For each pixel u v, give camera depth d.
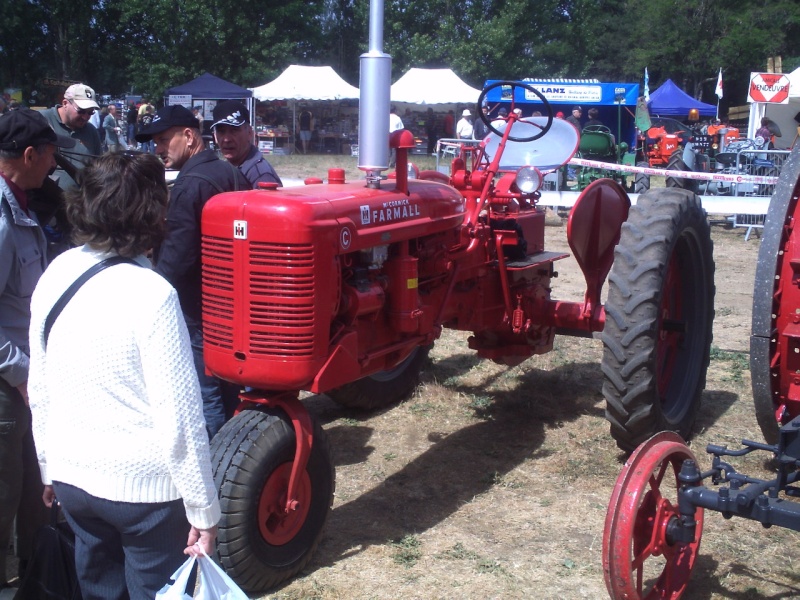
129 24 42.50
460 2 38.38
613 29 49.84
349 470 4.59
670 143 16.30
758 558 3.68
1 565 3.33
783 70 44.66
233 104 4.58
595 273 5.00
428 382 5.82
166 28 36.53
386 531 3.91
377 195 3.73
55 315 2.29
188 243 3.77
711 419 5.31
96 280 2.26
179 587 2.20
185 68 36.78
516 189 4.93
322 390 3.40
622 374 4.23
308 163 24.61
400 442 4.96
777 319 3.76
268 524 3.38
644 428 4.34
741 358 6.57
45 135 3.19
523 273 5.06
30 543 3.46
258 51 37.44
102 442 2.22
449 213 4.25
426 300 4.29
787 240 3.70
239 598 2.31
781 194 3.70
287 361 3.31
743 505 2.96
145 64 37.00
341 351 3.50
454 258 4.36
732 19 44.50
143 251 2.36
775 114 21.84
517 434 5.07
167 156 4.17
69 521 2.41
